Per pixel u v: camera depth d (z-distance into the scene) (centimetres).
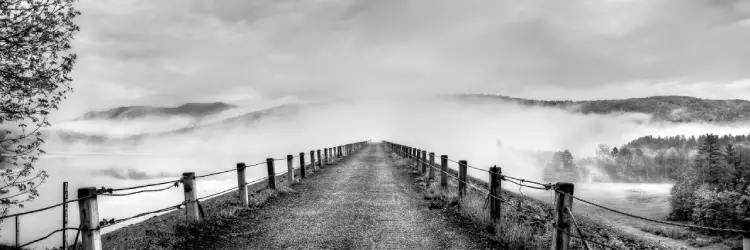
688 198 6303
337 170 2272
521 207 1019
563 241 548
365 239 750
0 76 767
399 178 1823
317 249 687
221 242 727
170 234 726
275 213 996
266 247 698
